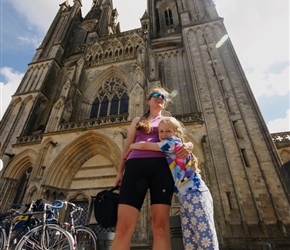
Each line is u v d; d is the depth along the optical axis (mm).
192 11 40969
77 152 24594
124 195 3480
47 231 8102
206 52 30719
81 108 31578
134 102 25328
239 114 22906
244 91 24688
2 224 8891
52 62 39500
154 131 4535
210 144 21109
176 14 47219
